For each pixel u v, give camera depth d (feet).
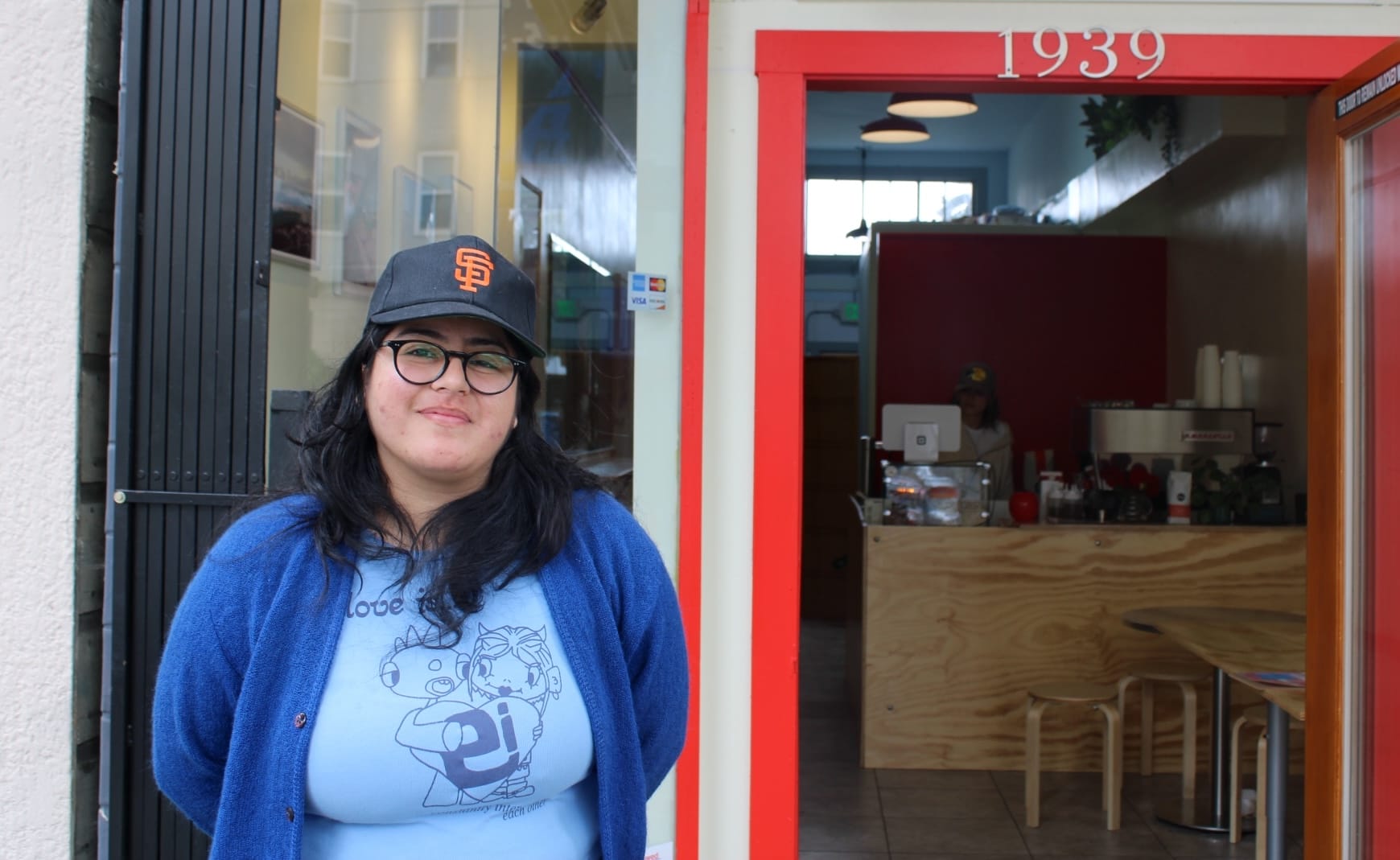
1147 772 14.15
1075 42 8.15
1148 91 8.41
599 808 4.19
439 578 3.94
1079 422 18.06
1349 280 7.76
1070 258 23.61
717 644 8.34
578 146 8.21
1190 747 13.01
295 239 7.23
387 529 4.17
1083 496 15.31
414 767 3.86
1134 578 14.25
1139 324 23.43
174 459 6.77
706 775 8.37
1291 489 16.43
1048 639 14.32
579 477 4.52
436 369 4.03
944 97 17.22
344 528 4.08
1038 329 23.73
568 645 4.15
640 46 8.14
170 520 6.76
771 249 8.22
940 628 14.40
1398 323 7.46
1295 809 12.82
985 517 14.75
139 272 6.78
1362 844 7.75
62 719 6.72
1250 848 11.80
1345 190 7.79
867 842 12.00
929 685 14.44
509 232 8.32
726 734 8.36
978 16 8.18
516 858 4.00
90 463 6.84
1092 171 23.66
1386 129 7.51
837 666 20.63
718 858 8.38
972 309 23.86
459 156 8.10
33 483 6.65
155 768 4.26
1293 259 16.42
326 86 7.47
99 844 6.84
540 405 8.36
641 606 4.44
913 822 12.58
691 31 8.08
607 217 8.21
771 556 8.25
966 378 18.47
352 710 3.87
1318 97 8.20
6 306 6.59
